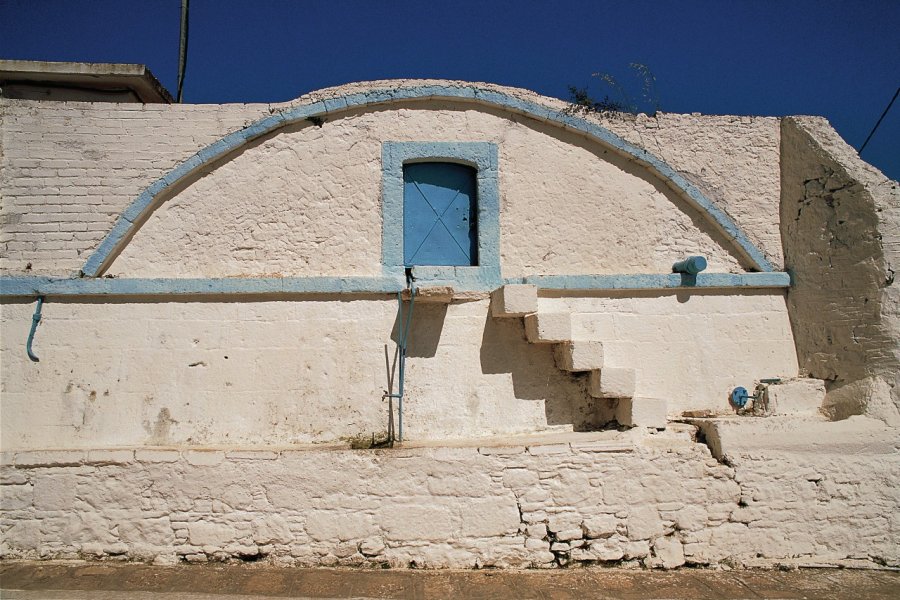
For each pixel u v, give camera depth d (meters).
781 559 6.50
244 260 7.26
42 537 6.15
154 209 7.25
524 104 7.79
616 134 7.92
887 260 7.02
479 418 7.13
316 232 7.38
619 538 6.36
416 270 7.34
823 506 6.64
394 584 5.75
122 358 6.86
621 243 7.80
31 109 7.24
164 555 6.14
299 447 6.62
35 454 6.23
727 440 6.64
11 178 7.11
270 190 7.41
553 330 6.91
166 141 7.35
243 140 7.37
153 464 6.23
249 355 6.98
